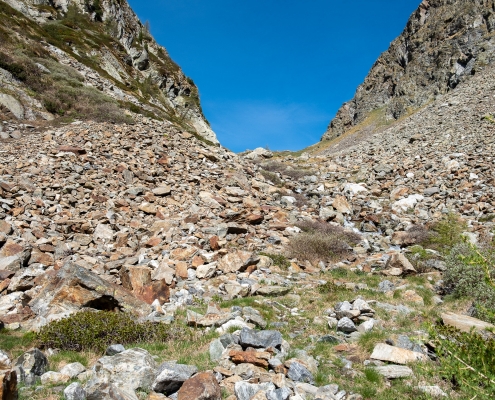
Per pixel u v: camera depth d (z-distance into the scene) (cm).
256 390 608
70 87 3822
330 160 4503
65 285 999
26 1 6234
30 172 2169
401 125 5716
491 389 470
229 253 1452
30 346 822
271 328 945
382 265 1561
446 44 11006
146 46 8275
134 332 858
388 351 780
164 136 3416
